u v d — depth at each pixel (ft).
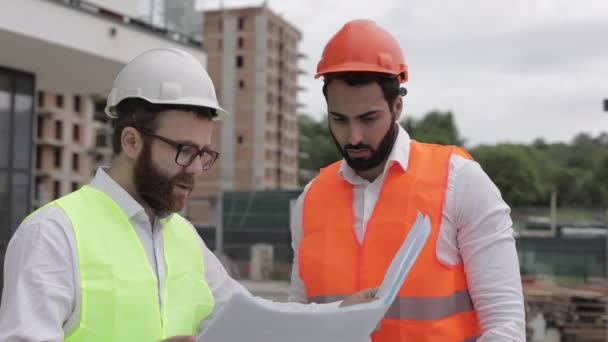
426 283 7.53
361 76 7.34
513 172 293.64
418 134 287.69
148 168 6.77
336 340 6.04
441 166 7.85
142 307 6.62
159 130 6.72
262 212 104.99
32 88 41.04
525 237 77.10
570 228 103.55
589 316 42.55
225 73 282.77
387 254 7.77
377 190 8.05
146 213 7.14
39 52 36.55
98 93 48.78
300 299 8.59
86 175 220.64
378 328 7.63
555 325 43.47
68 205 6.66
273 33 295.69
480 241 7.45
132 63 7.02
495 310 7.29
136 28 39.91
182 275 7.30
